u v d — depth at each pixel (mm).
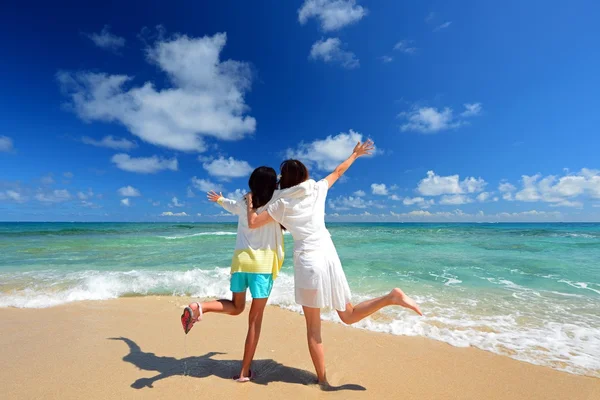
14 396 2320
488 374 2777
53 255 10031
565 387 2586
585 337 3609
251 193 2504
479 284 6086
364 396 2383
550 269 7602
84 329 3799
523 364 2975
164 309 4672
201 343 3383
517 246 12602
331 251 2480
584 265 8133
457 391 2496
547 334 3689
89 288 5680
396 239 15953
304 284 2385
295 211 2402
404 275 6879
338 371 2789
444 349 3285
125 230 25328
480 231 24125
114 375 2648
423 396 2412
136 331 3738
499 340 3516
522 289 5715
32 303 4945
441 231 24141
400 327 3863
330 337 3584
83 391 2396
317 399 2324
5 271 7270
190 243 14023
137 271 7160
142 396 2328
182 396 2332
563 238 16703
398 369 2844
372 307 2406
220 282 6137
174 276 6570
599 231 24609
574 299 5094
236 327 3896
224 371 2746
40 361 2918
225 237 17438
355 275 6883
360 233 21344
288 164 2553
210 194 2762
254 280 2488
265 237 2555
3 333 3660
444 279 6512
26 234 18828
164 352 3143
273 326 3938
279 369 2797
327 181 2686
